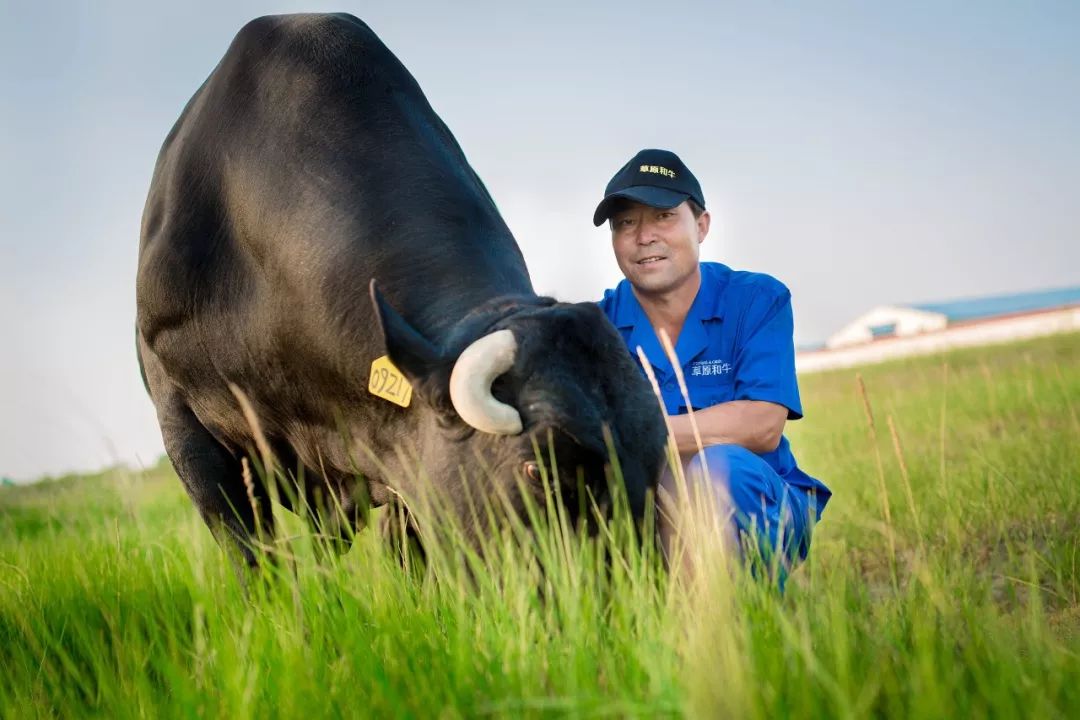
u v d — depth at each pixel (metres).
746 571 2.94
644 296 4.33
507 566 3.03
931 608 2.80
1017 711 2.16
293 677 2.61
